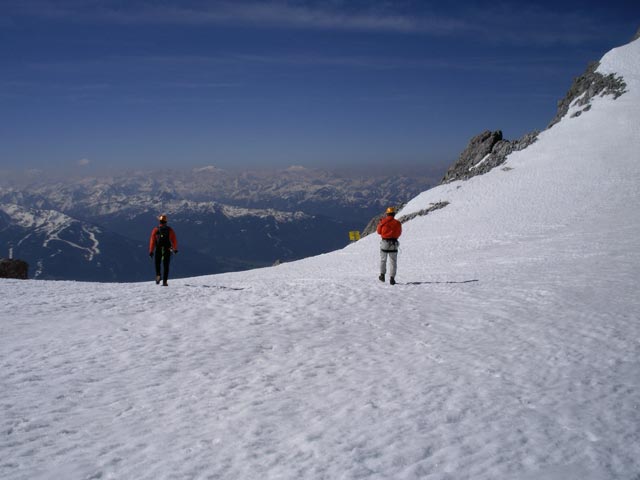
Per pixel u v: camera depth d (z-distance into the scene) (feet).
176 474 15.21
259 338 33.50
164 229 58.54
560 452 16.08
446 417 19.34
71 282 66.39
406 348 30.66
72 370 26.13
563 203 182.19
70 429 18.75
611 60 321.93
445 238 169.68
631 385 22.54
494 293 48.29
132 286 59.47
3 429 18.53
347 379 24.85
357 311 41.86
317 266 167.94
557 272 60.85
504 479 14.39
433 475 14.78
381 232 59.31
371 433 18.06
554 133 282.77
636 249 77.77
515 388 22.61
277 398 22.24
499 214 192.54
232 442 17.54
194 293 51.26
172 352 30.01
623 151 226.58
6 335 33.19
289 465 15.70
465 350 29.55
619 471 14.76
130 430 18.70
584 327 33.32
